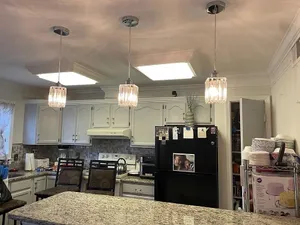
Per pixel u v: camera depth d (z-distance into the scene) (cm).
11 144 416
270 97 338
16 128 436
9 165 409
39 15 181
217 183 307
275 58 267
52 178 412
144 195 362
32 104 452
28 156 425
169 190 323
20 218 146
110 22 190
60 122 453
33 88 477
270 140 188
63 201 178
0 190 293
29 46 246
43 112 450
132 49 249
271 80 332
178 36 216
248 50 250
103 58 278
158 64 257
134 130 412
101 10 172
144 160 389
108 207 165
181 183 319
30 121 450
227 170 328
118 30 205
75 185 371
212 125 338
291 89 225
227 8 168
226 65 303
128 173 404
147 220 141
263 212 155
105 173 358
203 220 142
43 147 489
